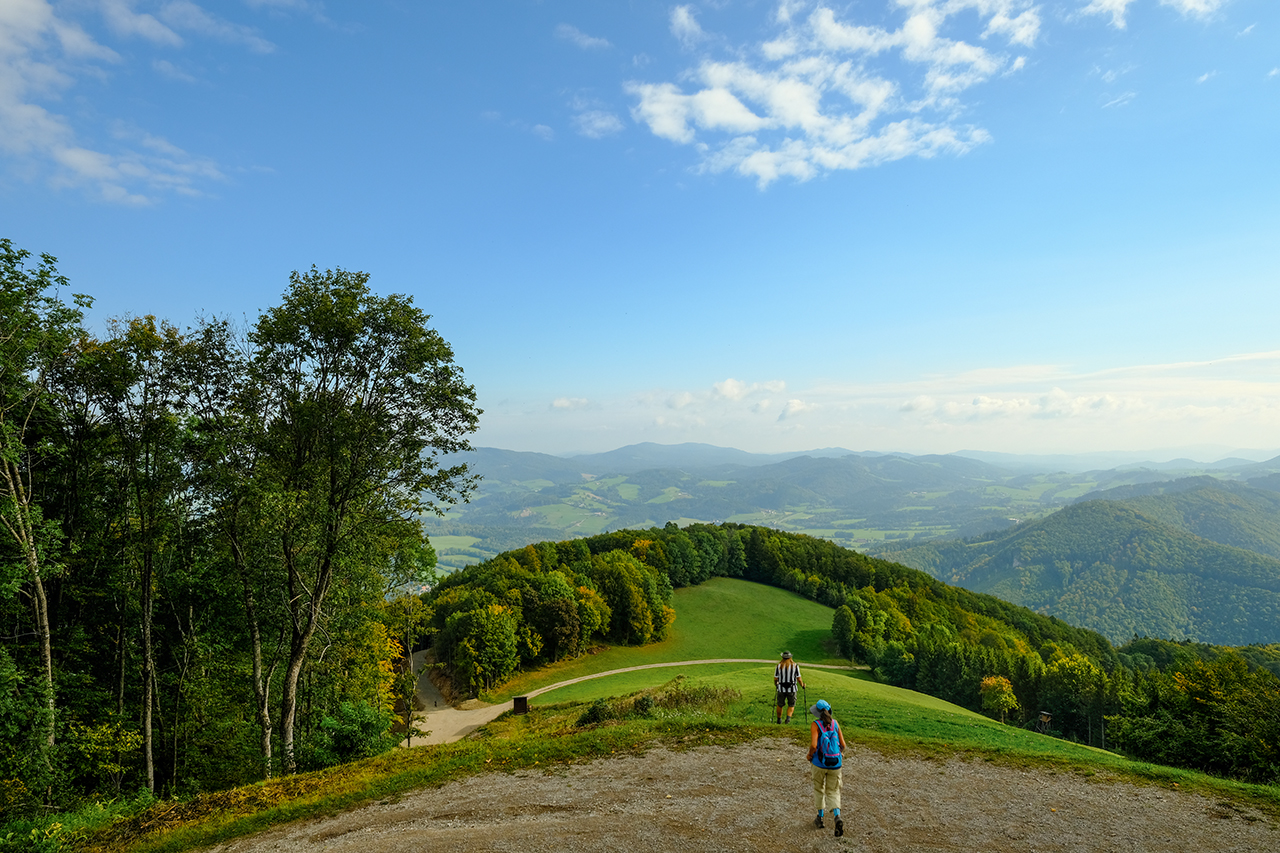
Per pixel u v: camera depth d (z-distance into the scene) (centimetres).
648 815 1251
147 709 2498
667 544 11756
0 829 1493
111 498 2598
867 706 2852
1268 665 10375
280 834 1310
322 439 2448
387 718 2456
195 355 2411
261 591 2709
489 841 1146
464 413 2534
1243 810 1286
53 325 2216
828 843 1109
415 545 3102
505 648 6912
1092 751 2373
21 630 2522
